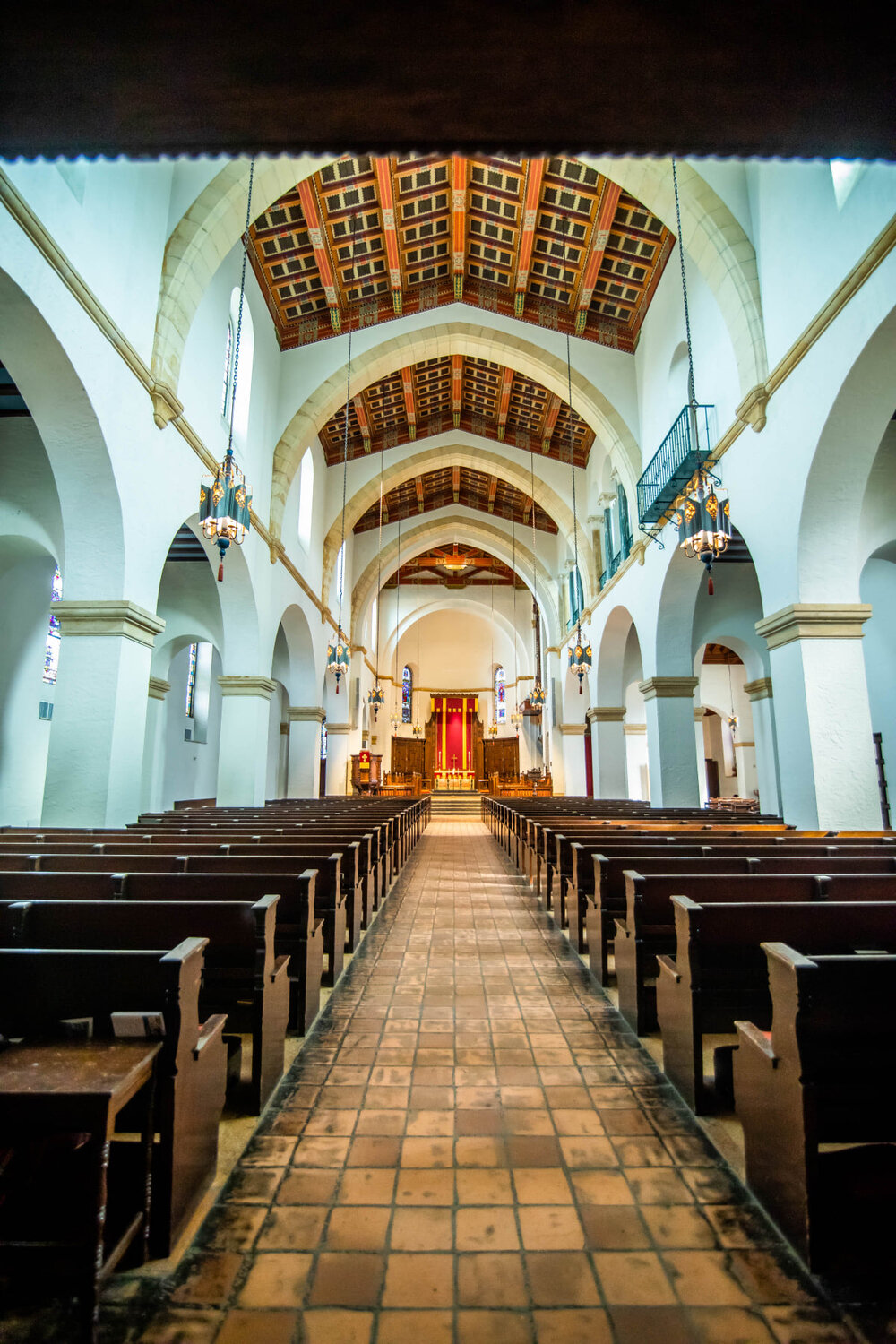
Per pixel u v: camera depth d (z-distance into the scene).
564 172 10.41
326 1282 1.94
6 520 8.47
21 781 10.35
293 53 2.08
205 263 8.39
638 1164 2.53
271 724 19.66
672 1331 1.78
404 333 13.98
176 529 8.45
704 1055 3.40
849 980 2.03
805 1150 1.99
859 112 2.31
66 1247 1.73
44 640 10.81
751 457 8.34
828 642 7.28
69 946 2.78
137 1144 2.05
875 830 7.09
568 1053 3.54
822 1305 1.86
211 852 5.09
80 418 6.41
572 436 18.03
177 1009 2.07
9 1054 1.95
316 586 17.36
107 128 2.40
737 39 2.03
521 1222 2.20
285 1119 2.85
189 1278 1.95
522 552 23.77
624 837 6.21
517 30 2.00
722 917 2.93
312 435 13.93
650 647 12.80
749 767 22.95
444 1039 3.72
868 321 6.00
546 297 13.60
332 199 10.90
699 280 10.41
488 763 32.41
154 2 1.91
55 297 5.68
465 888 8.77
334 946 4.61
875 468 8.96
